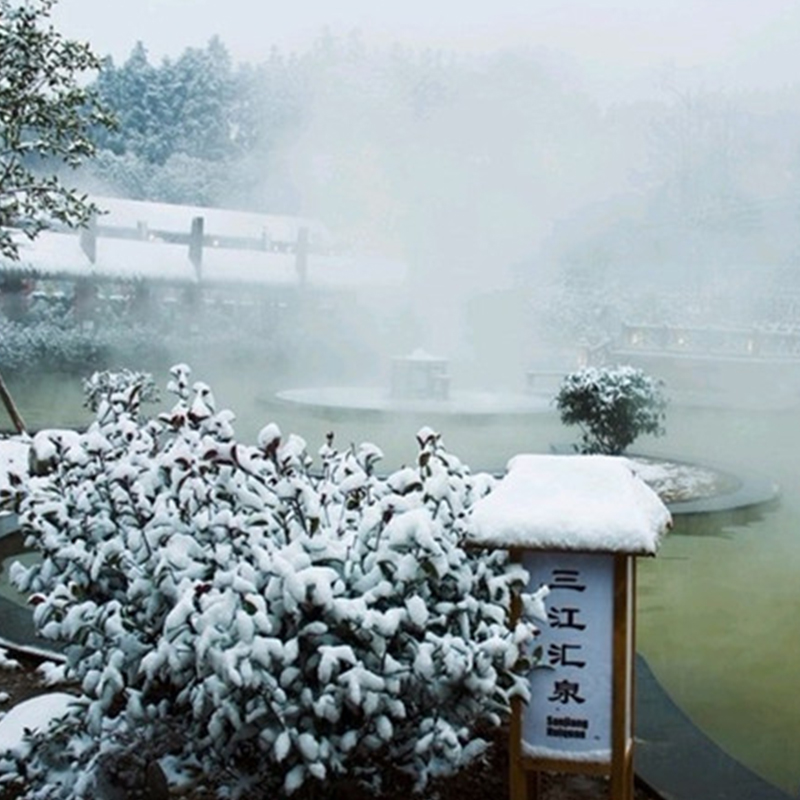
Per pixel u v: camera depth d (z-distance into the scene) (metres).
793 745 4.56
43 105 13.65
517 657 2.98
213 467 3.36
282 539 3.20
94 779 3.29
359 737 2.92
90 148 14.19
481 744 3.35
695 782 3.71
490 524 3.02
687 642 6.11
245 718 2.86
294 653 2.76
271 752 2.90
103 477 3.62
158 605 3.13
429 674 2.87
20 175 14.01
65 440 3.99
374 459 3.67
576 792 3.64
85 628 3.20
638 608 6.82
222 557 3.09
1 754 3.48
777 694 5.25
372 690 2.83
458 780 3.58
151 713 3.11
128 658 3.16
